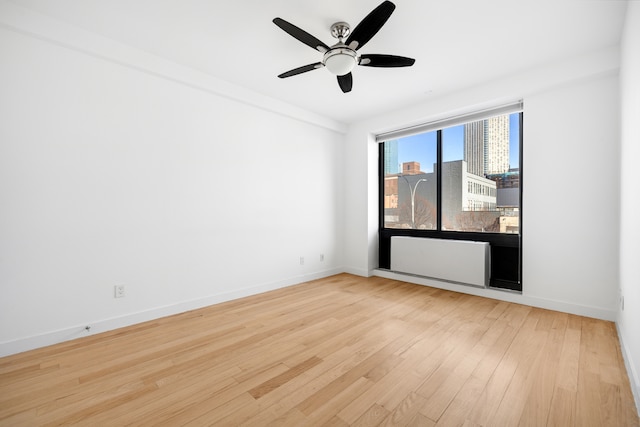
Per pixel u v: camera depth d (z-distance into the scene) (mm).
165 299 2732
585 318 2609
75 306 2250
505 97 3014
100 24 2150
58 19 2094
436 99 3543
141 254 2588
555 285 2826
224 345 2135
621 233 2248
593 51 2488
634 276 1698
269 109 3535
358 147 4473
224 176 3182
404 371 1783
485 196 3525
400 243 4062
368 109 3943
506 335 2285
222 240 3166
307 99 3602
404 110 3877
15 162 2010
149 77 2631
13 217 2006
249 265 3414
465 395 1547
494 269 3443
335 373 1763
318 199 4246
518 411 1420
